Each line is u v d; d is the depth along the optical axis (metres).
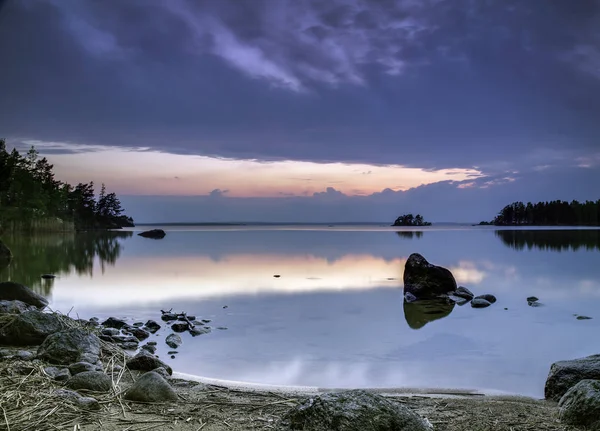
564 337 14.32
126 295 21.47
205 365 11.21
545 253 45.88
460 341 13.77
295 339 13.84
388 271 31.55
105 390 7.85
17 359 9.46
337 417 5.72
